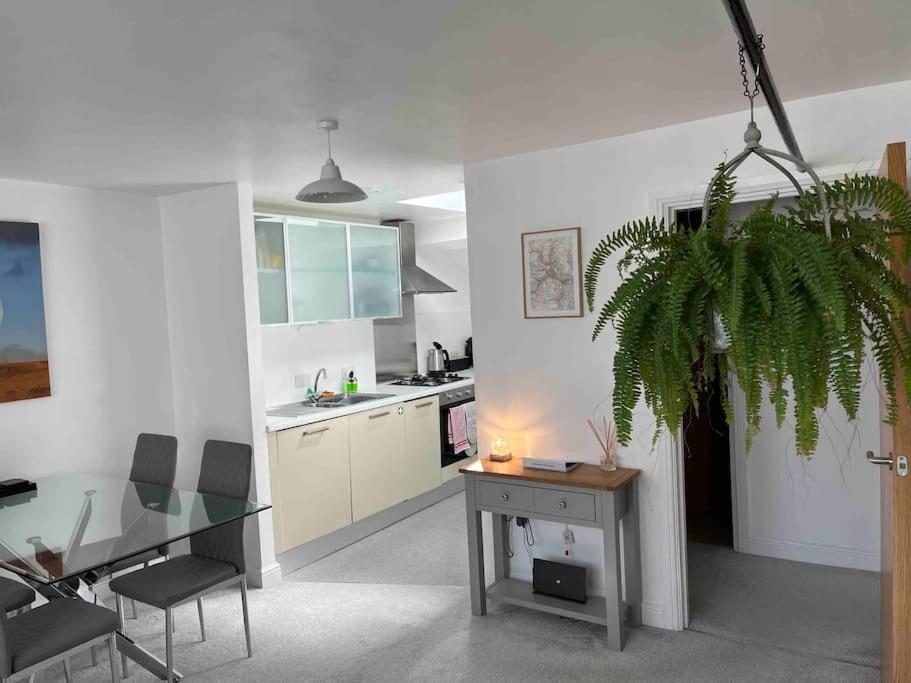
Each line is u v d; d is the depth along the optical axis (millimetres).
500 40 1974
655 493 3236
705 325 1394
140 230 4148
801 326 1250
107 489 3318
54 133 2727
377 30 1862
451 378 6254
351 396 5352
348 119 2703
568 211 3383
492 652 3105
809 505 3951
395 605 3678
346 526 4691
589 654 3039
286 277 4680
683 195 3043
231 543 3184
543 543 3631
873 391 3725
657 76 2361
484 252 3658
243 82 2223
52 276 3691
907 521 2055
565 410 3473
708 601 3510
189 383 4246
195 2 1641
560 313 3436
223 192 3969
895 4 1849
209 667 3094
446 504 5551
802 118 2773
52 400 3680
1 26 1729
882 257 1375
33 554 2477
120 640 3082
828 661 2877
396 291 5738
